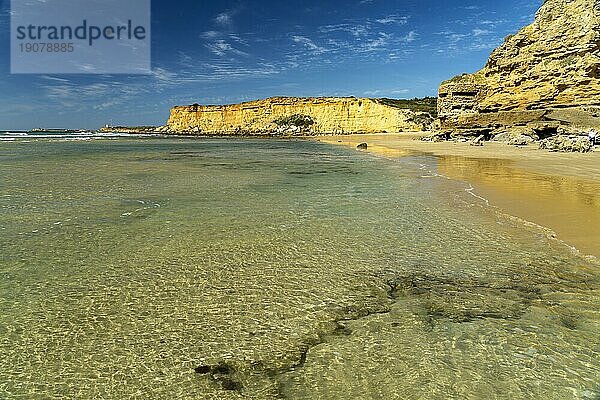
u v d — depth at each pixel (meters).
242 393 4.23
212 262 7.80
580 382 4.30
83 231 9.81
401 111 100.50
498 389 4.21
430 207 12.48
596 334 5.21
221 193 15.07
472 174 19.64
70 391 4.24
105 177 19.66
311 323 5.61
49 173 21.27
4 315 5.76
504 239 9.09
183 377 4.48
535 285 6.69
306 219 11.05
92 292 6.51
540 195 13.70
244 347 5.05
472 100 50.47
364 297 6.38
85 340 5.17
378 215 11.48
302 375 4.51
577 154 28.16
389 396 4.14
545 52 40.41
